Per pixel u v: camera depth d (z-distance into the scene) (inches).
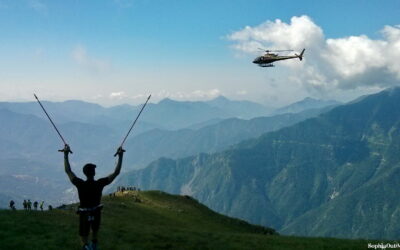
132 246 1125.1
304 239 1617.9
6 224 1322.6
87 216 498.0
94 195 500.4
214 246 1255.5
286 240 1535.4
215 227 3068.4
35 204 2150.6
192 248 1185.4
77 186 499.5
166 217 3014.3
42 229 1302.9
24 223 1397.6
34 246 987.3
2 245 979.9
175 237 1387.8
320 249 1277.1
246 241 1449.3
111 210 2694.4
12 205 1975.9
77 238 1154.0
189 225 2864.2
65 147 518.6
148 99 519.5
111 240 1198.3
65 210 2134.6
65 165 507.8
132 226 1775.3
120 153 510.0
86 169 503.2
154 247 1160.2
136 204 3464.6
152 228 1748.3
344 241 1563.7
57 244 1045.2
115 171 507.5
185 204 4124.0
